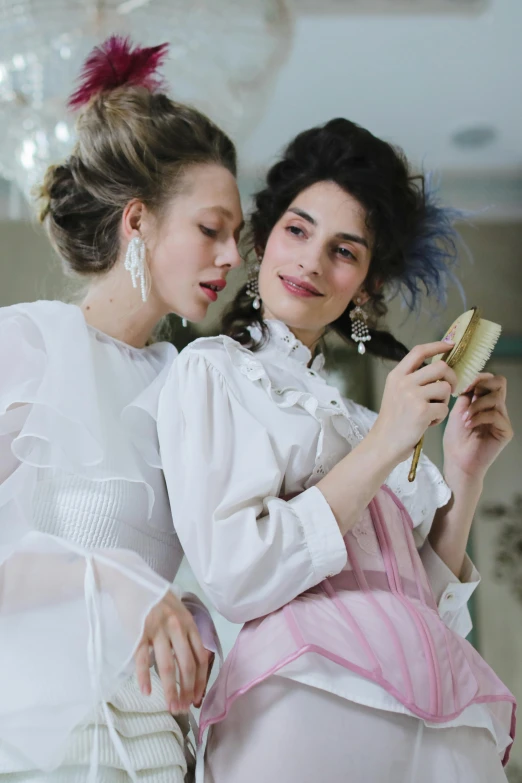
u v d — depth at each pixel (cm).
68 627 120
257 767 120
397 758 121
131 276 157
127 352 156
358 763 119
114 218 159
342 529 129
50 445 133
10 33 244
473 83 405
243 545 126
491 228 477
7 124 247
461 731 128
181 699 116
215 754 125
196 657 118
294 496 140
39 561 123
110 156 160
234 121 258
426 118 435
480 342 138
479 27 364
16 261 442
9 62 245
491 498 447
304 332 163
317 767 119
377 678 122
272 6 248
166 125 163
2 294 438
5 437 135
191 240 158
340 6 350
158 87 173
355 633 126
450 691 127
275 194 167
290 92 409
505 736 139
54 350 138
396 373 136
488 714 134
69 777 115
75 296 166
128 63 172
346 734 120
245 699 125
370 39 373
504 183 476
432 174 176
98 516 136
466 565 163
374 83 405
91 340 151
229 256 161
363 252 162
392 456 130
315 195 161
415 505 157
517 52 382
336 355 418
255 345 156
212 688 129
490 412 161
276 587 126
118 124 161
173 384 140
